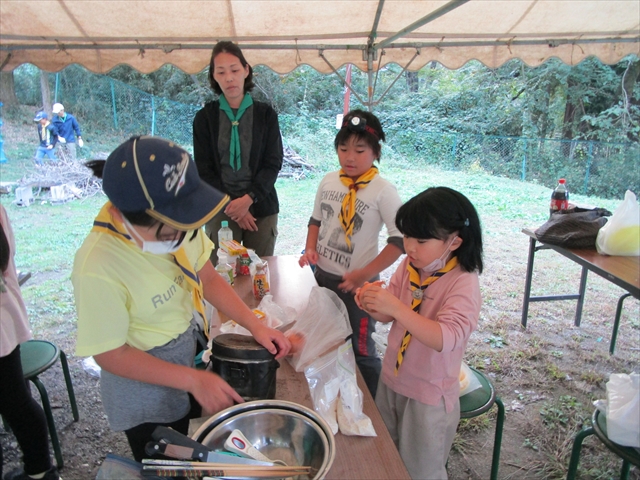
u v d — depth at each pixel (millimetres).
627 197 2449
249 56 3451
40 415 1651
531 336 3254
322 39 3326
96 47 3256
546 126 11133
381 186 1813
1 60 3205
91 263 881
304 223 6355
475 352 3049
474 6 2936
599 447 2209
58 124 8094
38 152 8008
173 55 3363
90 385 2666
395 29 3203
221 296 1231
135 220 828
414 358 1330
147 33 3150
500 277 4492
